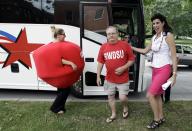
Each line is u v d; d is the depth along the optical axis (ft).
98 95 17.58
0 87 18.06
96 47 17.04
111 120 13.70
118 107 15.02
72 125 13.39
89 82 17.25
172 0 57.82
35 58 14.33
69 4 17.11
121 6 17.04
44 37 17.49
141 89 18.07
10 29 17.67
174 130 13.07
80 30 17.02
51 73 13.97
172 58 12.28
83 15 16.99
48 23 17.40
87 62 17.11
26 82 17.89
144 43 17.48
